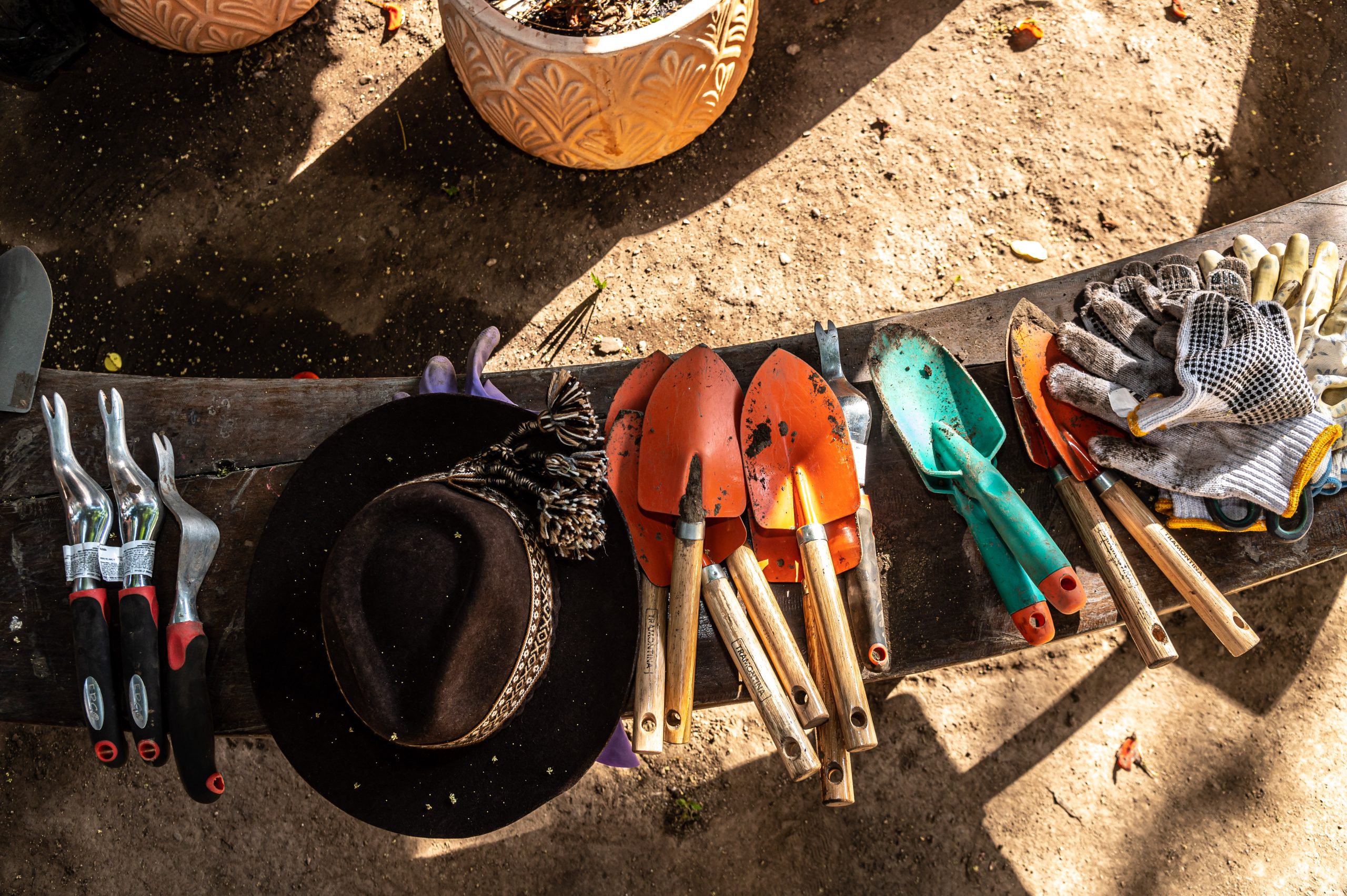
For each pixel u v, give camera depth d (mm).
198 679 1530
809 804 2559
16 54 3215
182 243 3211
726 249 3109
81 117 3332
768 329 3039
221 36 3223
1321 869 2416
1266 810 2473
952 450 1582
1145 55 3225
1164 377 1561
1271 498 1511
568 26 2652
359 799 1396
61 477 1608
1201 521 1584
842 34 3309
